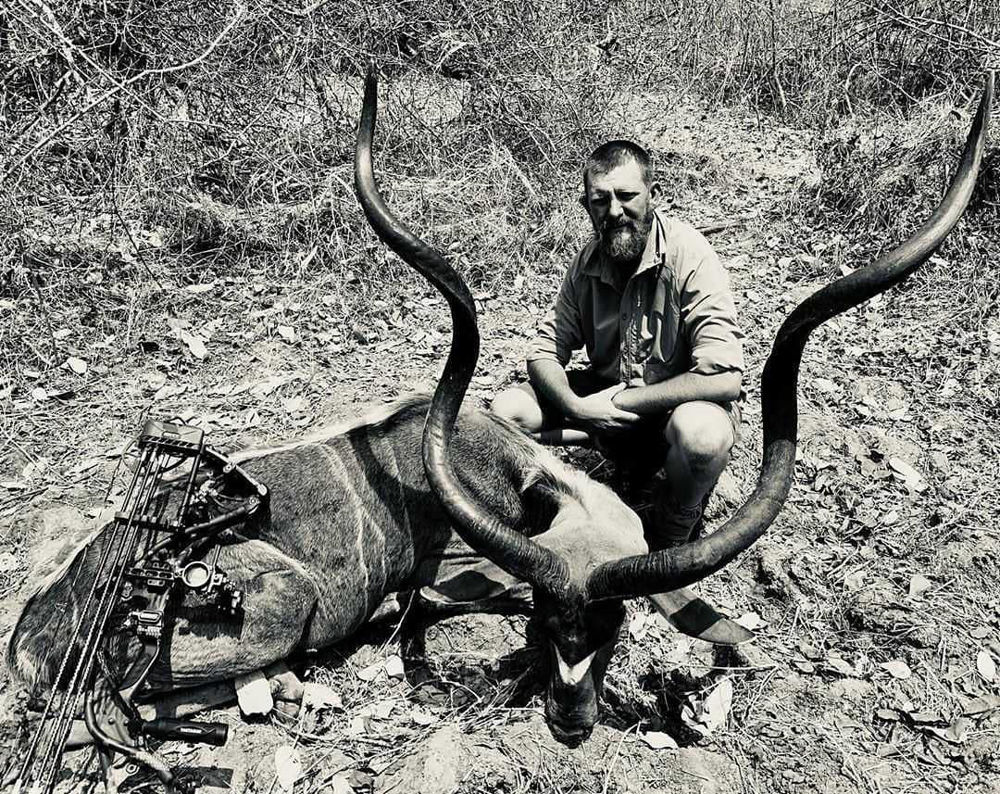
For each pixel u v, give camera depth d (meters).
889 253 2.97
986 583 4.17
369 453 3.83
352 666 3.80
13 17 6.35
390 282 6.12
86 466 4.57
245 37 6.70
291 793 3.22
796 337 3.12
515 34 7.52
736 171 7.90
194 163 6.67
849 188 7.02
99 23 6.32
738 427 4.13
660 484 4.16
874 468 4.74
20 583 3.94
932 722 3.60
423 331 5.78
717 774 3.36
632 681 3.70
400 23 7.24
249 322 5.72
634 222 3.77
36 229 6.02
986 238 6.52
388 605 3.92
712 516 4.45
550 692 3.23
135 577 3.20
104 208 6.26
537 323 5.93
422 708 3.61
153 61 6.50
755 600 4.09
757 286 6.38
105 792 3.05
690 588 4.10
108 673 3.13
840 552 4.30
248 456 3.66
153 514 3.37
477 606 3.77
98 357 5.36
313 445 3.77
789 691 3.70
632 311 4.00
